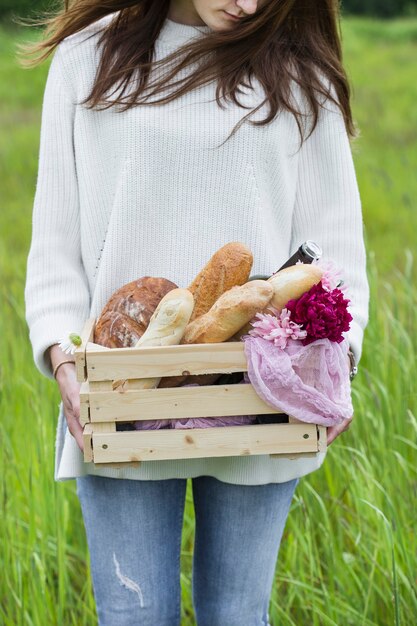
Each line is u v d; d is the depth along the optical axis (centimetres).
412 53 1956
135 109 218
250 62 221
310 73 227
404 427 365
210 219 221
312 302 193
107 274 221
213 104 219
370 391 369
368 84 1537
